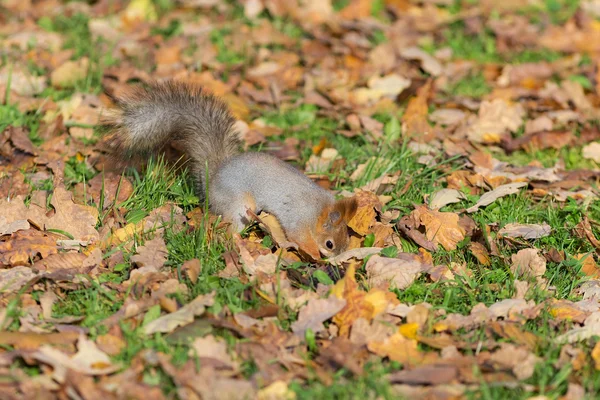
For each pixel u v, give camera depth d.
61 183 9.82
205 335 7.25
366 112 12.98
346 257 8.93
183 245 8.77
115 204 9.55
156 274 8.08
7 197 9.70
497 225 9.68
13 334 7.03
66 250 8.73
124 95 10.27
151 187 9.81
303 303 7.84
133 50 14.64
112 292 7.88
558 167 11.70
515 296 8.28
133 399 6.38
